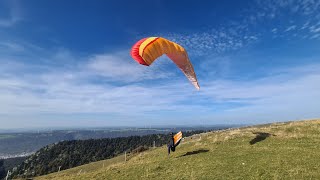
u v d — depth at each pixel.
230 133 42.66
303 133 36.41
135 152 66.94
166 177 22.86
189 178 21.73
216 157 28.08
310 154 25.84
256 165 23.44
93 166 70.00
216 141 37.09
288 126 42.28
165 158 31.81
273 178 19.69
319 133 35.59
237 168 23.19
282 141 32.97
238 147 31.91
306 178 19.20
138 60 20.94
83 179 26.69
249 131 42.09
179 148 38.72
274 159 24.88
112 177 25.42
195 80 24.95
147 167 27.42
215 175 21.81
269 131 40.22
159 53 21.97
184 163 27.20
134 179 23.59
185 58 23.73
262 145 31.73
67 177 30.42
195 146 36.56
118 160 64.81
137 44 21.14
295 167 21.88
